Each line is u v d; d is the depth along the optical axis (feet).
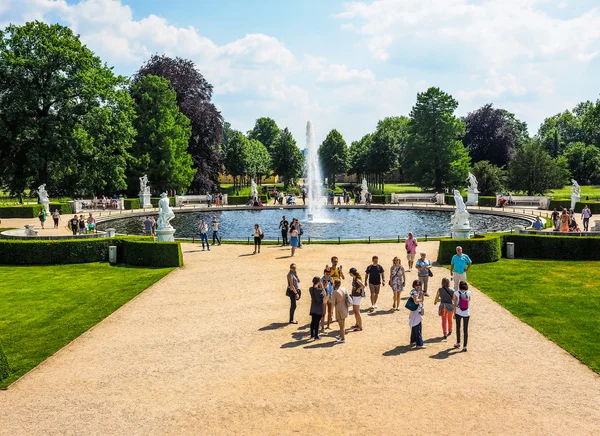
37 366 45.55
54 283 78.59
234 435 33.32
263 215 193.47
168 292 71.92
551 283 74.33
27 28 185.16
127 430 34.22
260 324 56.44
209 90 291.58
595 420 34.91
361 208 220.84
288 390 39.75
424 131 284.20
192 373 43.42
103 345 50.70
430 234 134.41
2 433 33.99
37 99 184.85
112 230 106.63
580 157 380.58
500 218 175.52
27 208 175.73
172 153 241.96
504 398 38.19
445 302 51.01
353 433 33.32
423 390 39.52
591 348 48.03
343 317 50.44
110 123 204.54
